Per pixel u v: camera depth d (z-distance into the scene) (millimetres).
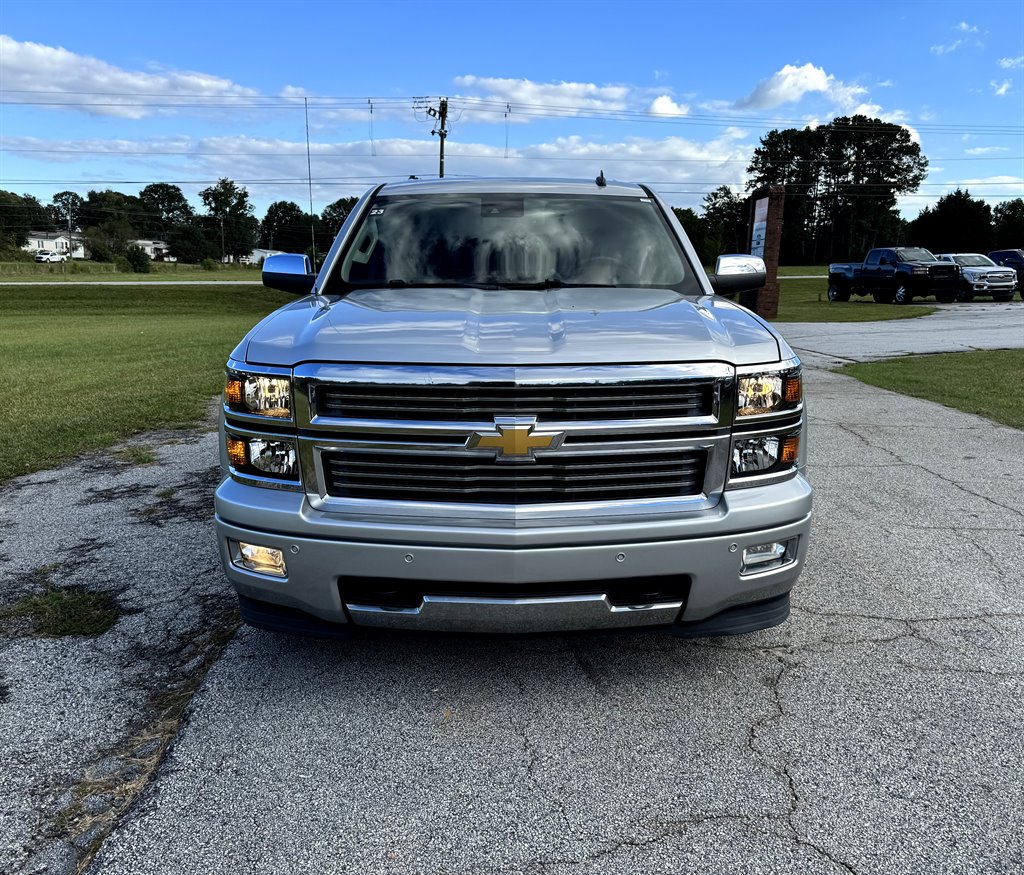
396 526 2336
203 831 2070
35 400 8781
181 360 12891
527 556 2318
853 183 113562
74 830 2082
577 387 2305
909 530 4398
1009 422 7227
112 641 3148
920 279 25188
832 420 7359
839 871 1927
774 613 2635
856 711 2623
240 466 2531
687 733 2510
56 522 4633
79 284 56844
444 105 48062
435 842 2031
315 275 3844
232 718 2594
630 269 3531
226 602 3498
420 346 2361
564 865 1955
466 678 2850
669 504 2416
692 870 1935
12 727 2553
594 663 2959
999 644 3082
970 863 1947
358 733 2508
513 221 3754
